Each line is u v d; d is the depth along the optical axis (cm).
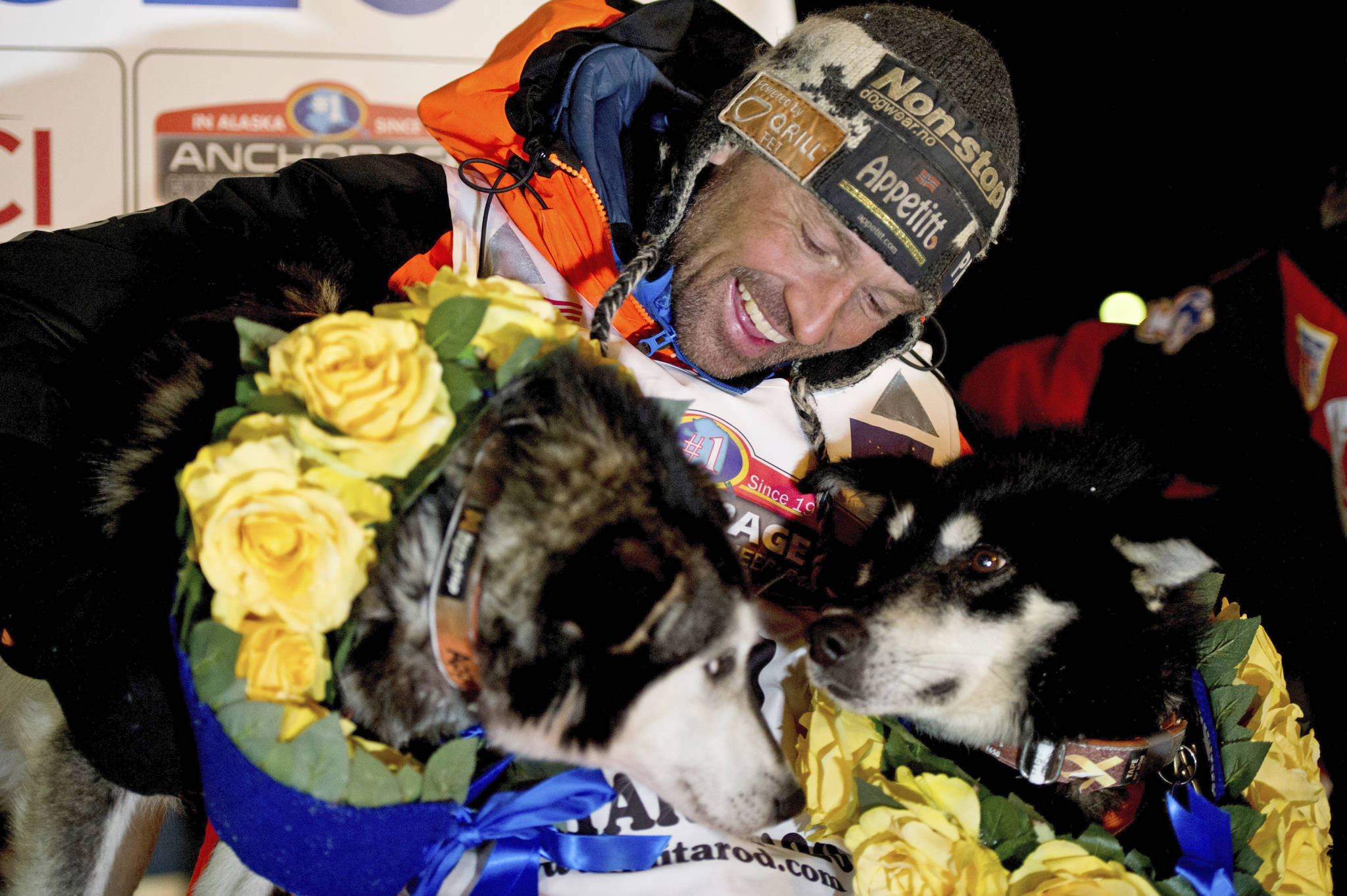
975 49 166
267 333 122
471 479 120
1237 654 158
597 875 141
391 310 125
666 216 170
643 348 187
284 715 111
